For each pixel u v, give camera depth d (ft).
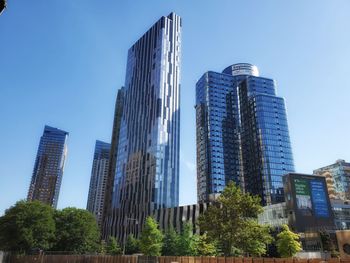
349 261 128.98
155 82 606.96
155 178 508.53
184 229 297.74
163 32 653.71
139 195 522.47
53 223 280.10
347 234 247.50
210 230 170.91
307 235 285.64
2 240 261.03
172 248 289.12
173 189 524.11
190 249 275.18
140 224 484.33
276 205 343.46
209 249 243.40
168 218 426.92
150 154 540.11
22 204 274.77
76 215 306.96
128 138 626.23
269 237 167.84
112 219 566.77
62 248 294.87
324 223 305.32
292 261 138.82
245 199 171.12
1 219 267.59
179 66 654.12
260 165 620.90
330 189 608.19
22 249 271.49
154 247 271.49
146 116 594.24
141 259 185.37
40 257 234.58
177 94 617.62
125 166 598.34
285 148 632.79
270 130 642.22
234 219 168.55
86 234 304.30
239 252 221.05
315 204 310.65
